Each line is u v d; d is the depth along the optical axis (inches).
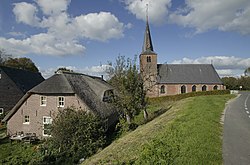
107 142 764.0
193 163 276.4
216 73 2273.6
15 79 1581.0
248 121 579.8
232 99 1352.1
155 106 1478.8
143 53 2171.5
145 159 308.3
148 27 2253.9
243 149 344.5
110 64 900.6
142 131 571.8
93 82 1170.0
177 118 568.4
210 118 558.6
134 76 844.6
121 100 840.3
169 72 2231.8
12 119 1031.0
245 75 3378.4
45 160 661.3
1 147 832.3
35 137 959.6
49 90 981.8
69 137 702.5
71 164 609.3
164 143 362.9
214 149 330.6
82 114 745.6
